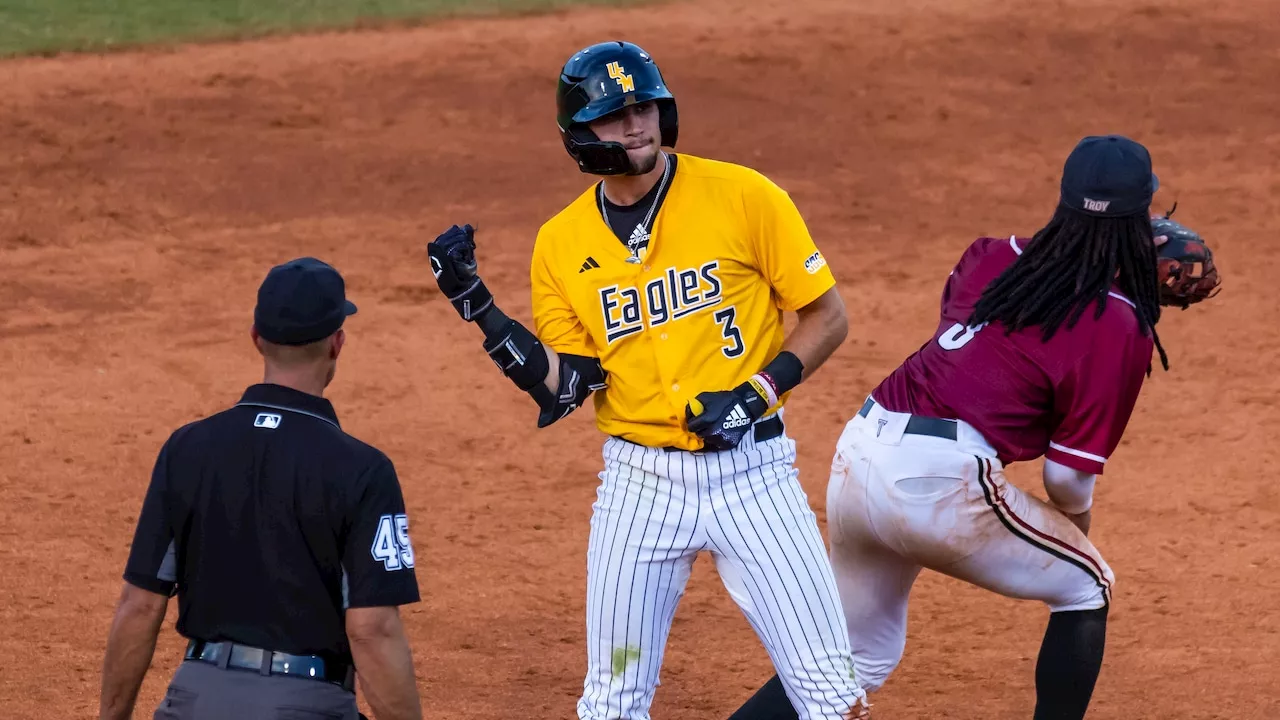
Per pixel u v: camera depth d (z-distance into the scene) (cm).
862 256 5084
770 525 1675
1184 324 4388
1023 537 1747
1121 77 6956
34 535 2972
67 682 2334
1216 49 7238
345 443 1477
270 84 6606
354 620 1440
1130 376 1688
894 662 1933
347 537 1454
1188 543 2945
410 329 4403
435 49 7169
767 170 5928
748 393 1620
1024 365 1716
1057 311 1683
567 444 3575
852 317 4497
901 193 5728
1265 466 3359
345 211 5466
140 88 6462
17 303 4534
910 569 1862
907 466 1733
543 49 7156
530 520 3109
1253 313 4472
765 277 1716
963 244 5225
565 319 1748
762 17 7769
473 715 2233
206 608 1484
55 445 3475
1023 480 3319
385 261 5012
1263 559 2855
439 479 3338
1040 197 5691
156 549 1481
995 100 6688
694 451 1664
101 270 4838
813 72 6906
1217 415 3694
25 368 4016
